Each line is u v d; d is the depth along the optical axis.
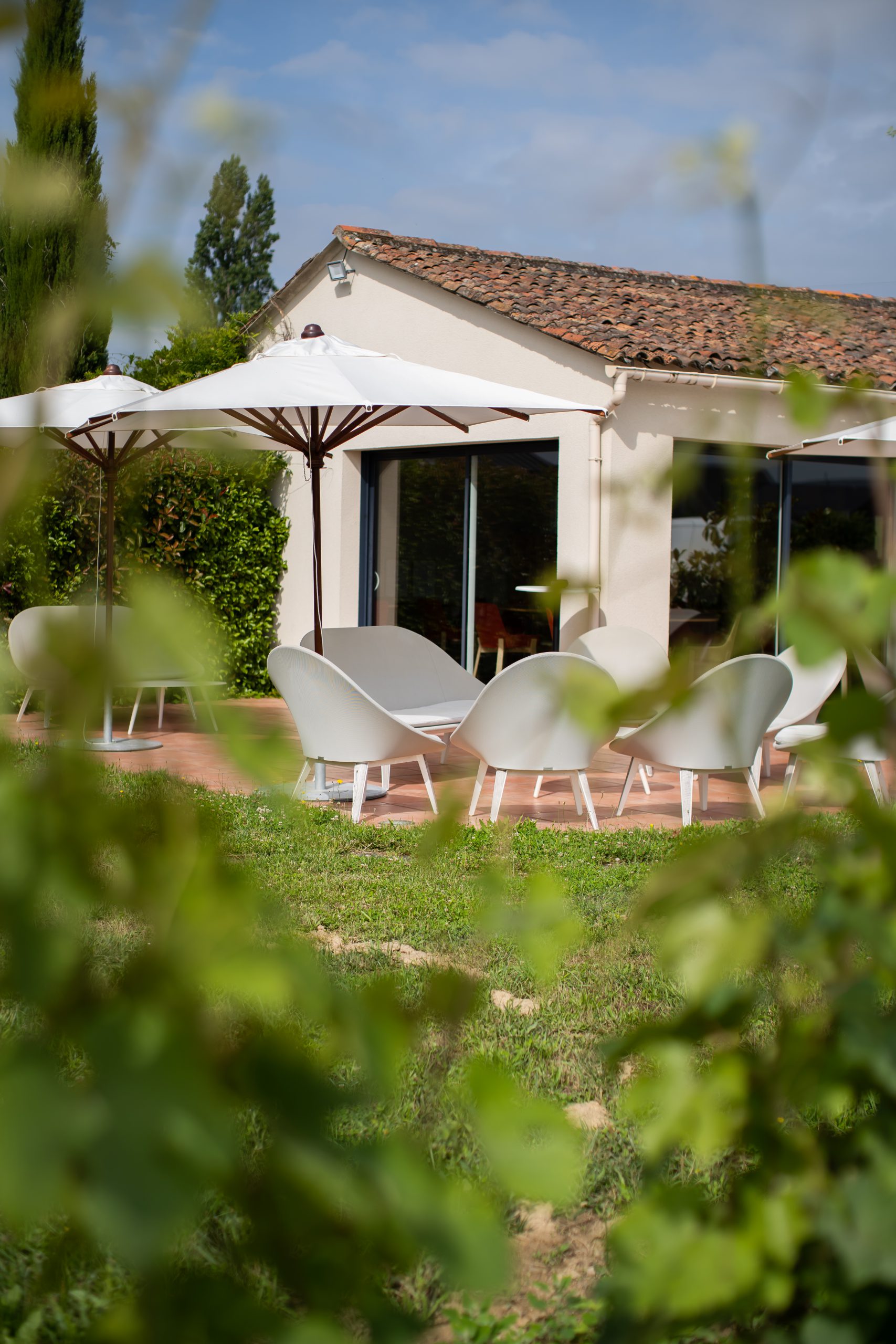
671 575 10.82
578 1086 2.99
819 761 0.67
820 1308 0.98
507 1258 0.45
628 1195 2.39
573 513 10.73
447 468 12.50
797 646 0.60
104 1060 0.41
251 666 13.81
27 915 0.43
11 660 0.42
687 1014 0.94
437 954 3.96
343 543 13.27
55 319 0.41
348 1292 0.48
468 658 12.23
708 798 7.65
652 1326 0.93
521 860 5.58
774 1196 0.92
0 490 0.43
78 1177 0.39
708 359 10.52
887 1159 0.90
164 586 0.41
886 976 0.82
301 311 13.95
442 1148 1.93
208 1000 0.45
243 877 0.48
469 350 11.87
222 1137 0.41
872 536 12.27
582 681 0.59
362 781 6.68
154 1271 0.44
